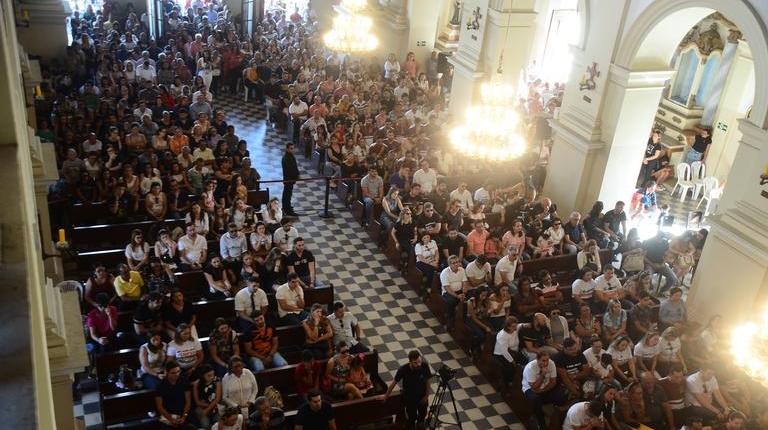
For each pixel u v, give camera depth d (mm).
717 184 17906
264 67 21500
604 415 9477
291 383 9766
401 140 16922
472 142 11484
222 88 22453
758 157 11188
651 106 14555
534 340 10672
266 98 20562
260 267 11656
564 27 23719
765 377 8039
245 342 9977
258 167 17594
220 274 11406
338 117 18625
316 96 18578
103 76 18125
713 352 11164
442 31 24703
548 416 10375
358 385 9805
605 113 14680
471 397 10930
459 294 12109
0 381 1761
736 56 17656
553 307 11742
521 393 10406
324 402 8617
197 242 11875
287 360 10562
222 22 24922
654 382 9891
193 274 11492
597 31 14359
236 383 8961
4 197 2672
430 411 9508
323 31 26891
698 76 18578
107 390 9383
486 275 12438
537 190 16875
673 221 16234
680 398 10250
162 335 10000
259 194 14789
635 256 13734
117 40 21172
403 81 21219
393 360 11539
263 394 9430
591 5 14438
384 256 14500
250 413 9039
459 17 23609
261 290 10672
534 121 19484
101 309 9945
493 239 13383
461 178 15867
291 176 15312
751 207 11398
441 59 23578
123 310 10406
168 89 19156
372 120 18141
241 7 27250
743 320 11797
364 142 16703
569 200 15789
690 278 14922
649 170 18672
